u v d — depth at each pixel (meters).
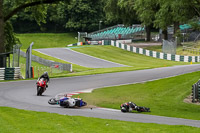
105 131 17.97
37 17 80.56
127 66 94.94
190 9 73.06
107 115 24.61
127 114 25.97
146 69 74.75
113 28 184.50
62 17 198.38
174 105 34.78
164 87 45.09
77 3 195.62
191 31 140.88
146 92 42.28
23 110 23.81
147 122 22.33
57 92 39.88
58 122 19.77
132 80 53.31
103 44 145.00
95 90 42.75
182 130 18.86
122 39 160.50
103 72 69.56
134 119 23.38
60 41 191.00
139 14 135.38
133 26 176.12
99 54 120.69
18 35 190.62
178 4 67.56
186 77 51.09
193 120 25.12
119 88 45.06
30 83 49.75
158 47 133.50
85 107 29.17
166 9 108.00
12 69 60.00
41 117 21.17
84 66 93.50
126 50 130.12
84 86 46.84
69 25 198.25
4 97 33.94
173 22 128.75
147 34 161.62
